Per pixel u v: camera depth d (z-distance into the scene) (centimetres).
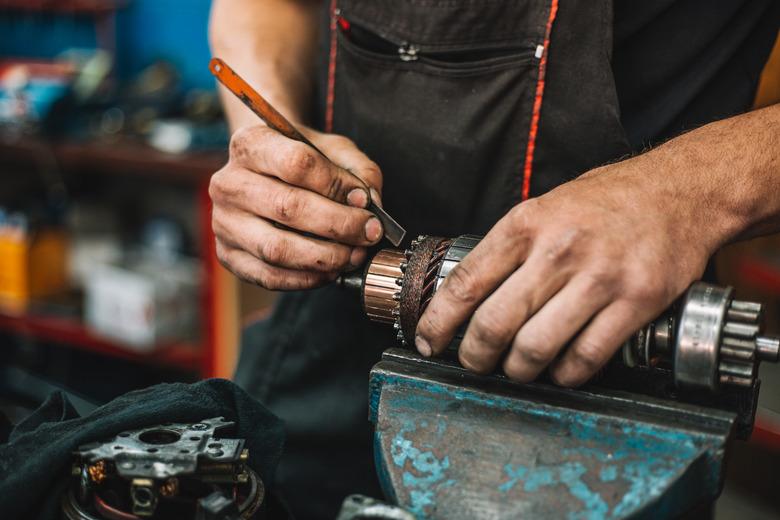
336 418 108
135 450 58
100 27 271
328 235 80
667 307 63
